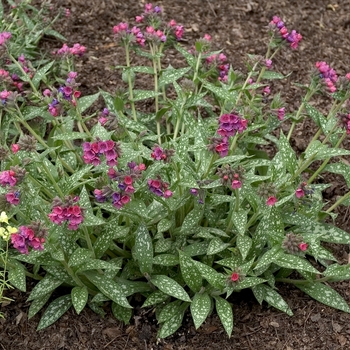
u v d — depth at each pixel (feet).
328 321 6.35
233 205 6.27
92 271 6.22
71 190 5.92
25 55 7.70
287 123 7.58
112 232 6.22
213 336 6.33
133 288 6.33
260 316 6.40
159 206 6.25
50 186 6.11
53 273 6.23
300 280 6.46
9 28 7.66
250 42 8.25
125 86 7.75
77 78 7.81
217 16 8.50
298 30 8.41
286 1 8.69
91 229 6.24
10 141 7.18
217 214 6.52
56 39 8.20
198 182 6.06
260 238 6.21
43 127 7.22
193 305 6.13
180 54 8.09
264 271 6.31
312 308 6.42
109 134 6.07
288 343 6.26
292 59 8.12
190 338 6.34
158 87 7.11
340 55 8.21
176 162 5.98
